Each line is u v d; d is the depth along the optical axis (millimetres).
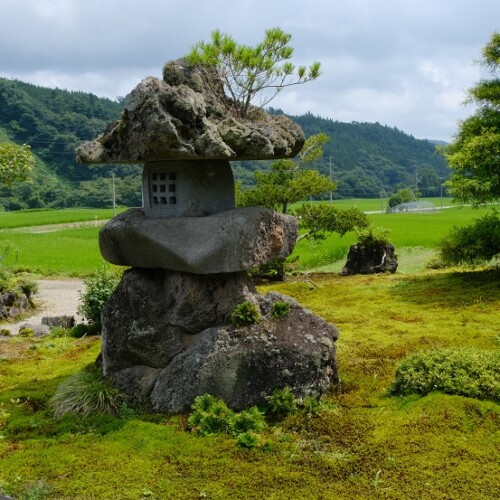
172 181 6324
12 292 13688
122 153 6078
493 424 5426
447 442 5188
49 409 6266
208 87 6500
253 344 5961
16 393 6809
